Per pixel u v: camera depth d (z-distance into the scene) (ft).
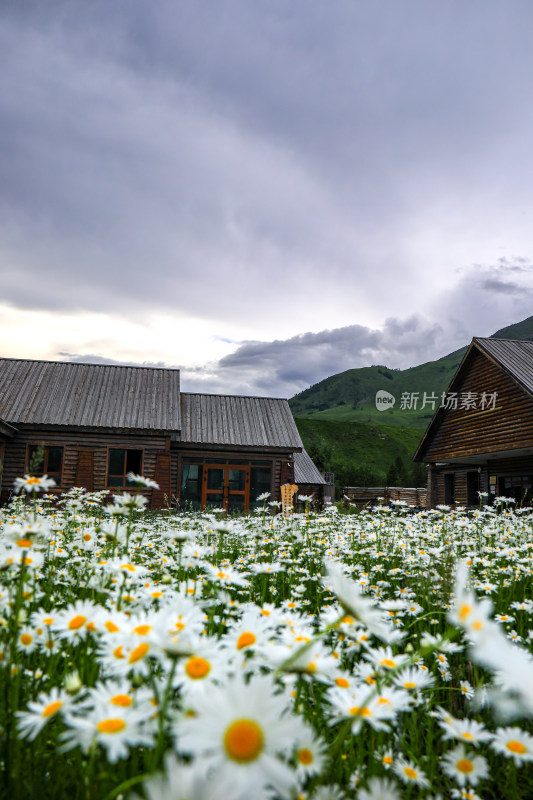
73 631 5.62
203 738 2.95
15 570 6.74
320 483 91.81
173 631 4.76
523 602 11.74
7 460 64.95
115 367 81.05
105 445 67.77
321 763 3.99
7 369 75.46
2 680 5.25
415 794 5.39
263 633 5.28
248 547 18.52
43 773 4.85
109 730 3.87
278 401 84.33
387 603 8.66
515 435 67.00
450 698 7.46
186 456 72.59
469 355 76.38
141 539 17.46
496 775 6.23
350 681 5.50
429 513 29.14
